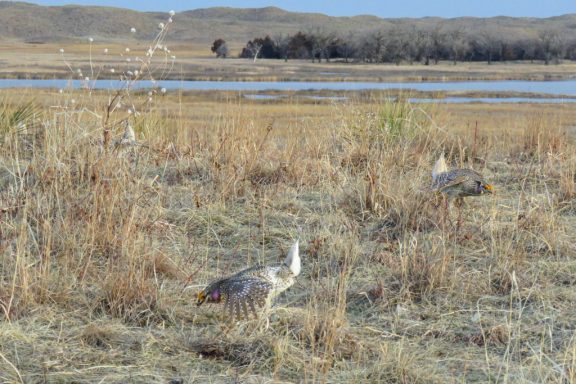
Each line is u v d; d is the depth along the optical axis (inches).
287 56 5506.9
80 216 392.5
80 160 445.7
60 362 278.5
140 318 315.0
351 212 446.9
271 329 305.1
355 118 609.9
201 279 354.6
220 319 319.0
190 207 441.7
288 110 1520.7
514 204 467.2
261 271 286.8
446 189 411.5
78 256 363.9
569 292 344.5
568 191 483.8
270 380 268.7
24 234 346.9
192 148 538.3
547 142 623.8
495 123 1230.3
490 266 357.4
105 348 290.8
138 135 579.5
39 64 3432.6
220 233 415.5
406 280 347.6
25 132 555.2
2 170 478.6
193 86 2760.8
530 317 321.4
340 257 380.2
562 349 293.1
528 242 403.9
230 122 589.3
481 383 271.4
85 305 325.7
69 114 479.2
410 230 411.2
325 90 2459.4
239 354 287.0
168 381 269.4
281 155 540.4
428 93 2393.0
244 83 3090.6
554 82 3678.6
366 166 518.6
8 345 286.5
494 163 589.3
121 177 422.9
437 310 328.2
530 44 5954.7
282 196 468.4
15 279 330.6
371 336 306.7
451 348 299.0
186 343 294.8
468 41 5925.2
